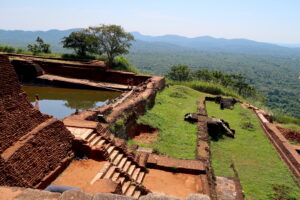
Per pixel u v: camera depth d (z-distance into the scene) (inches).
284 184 405.1
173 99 896.3
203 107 803.4
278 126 786.8
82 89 906.7
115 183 244.5
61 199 139.8
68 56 1294.3
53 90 873.5
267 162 487.2
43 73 999.6
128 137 516.7
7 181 213.8
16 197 144.4
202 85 1191.6
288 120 922.1
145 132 563.5
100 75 1051.9
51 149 292.4
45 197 145.4
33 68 928.3
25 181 237.5
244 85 1717.5
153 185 352.5
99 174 293.0
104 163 319.0
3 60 268.1
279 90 5012.3
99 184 240.4
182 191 343.0
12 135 257.9
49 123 305.9
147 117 625.9
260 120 770.8
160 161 408.2
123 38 1231.5
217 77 1720.0
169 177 376.5
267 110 1015.6
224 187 378.0
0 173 207.6
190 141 512.1
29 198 144.0
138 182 332.8
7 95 266.8
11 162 231.5
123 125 490.6
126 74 1047.0
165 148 475.8
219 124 633.0
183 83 1222.3
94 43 1286.9
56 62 1049.5
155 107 749.9
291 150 500.4
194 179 374.6
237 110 874.1
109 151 353.4
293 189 392.5
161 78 1030.4
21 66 922.7
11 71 278.7
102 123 448.8
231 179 401.4
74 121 397.4
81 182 277.7
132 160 376.2
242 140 600.7
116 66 1284.4
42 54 1291.8
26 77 929.5
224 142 582.6
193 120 650.8
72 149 332.8
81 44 1316.4
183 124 625.6
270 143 588.1
